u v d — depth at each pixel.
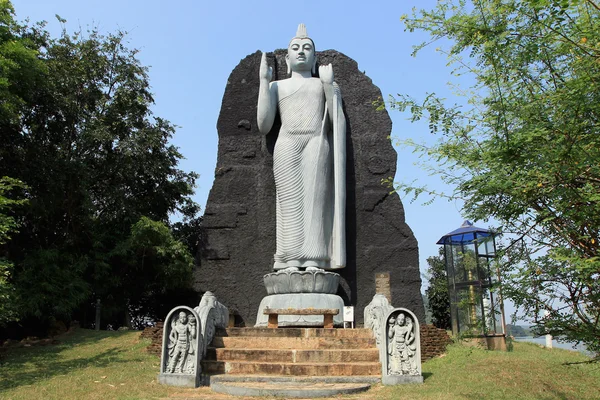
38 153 21.14
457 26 7.90
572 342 8.33
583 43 6.81
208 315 11.52
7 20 18.62
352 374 10.66
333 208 15.91
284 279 14.74
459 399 9.27
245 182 16.56
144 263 24.95
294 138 15.91
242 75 17.34
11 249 21.56
